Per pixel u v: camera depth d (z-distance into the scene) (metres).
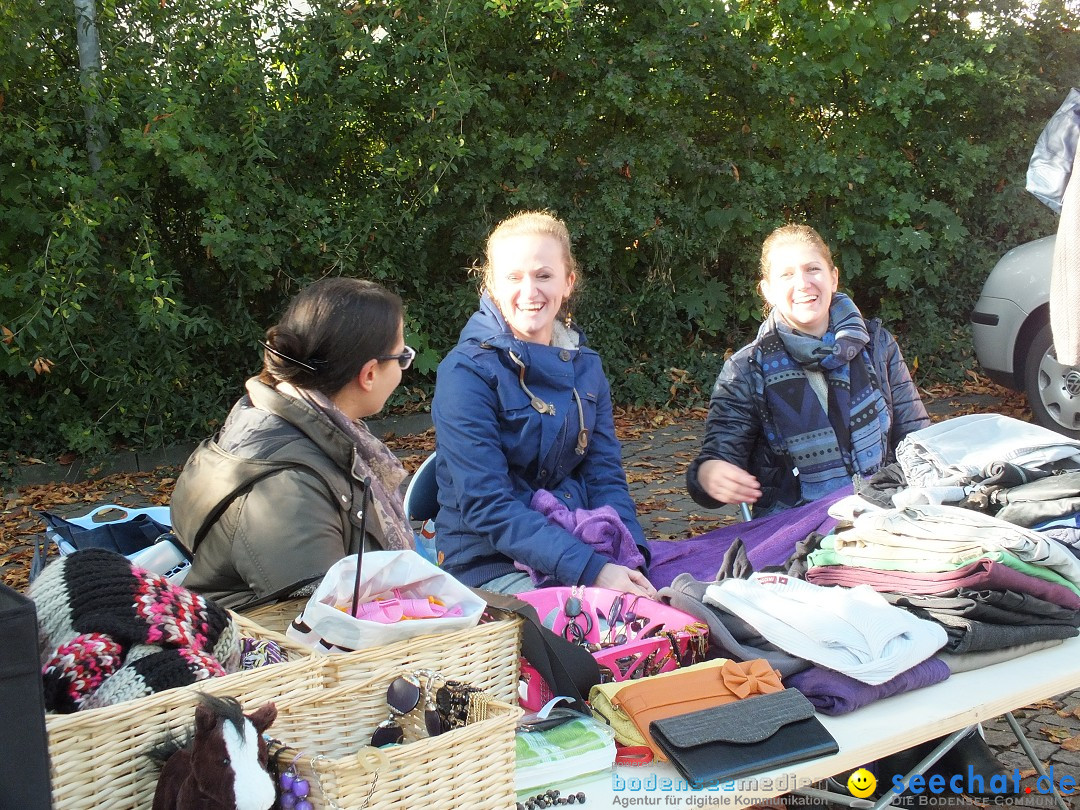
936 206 9.28
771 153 9.31
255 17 7.43
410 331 8.09
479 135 8.06
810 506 3.01
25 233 7.07
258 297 8.01
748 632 1.98
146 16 7.00
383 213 7.73
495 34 8.10
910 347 9.50
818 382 3.32
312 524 2.09
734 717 1.69
